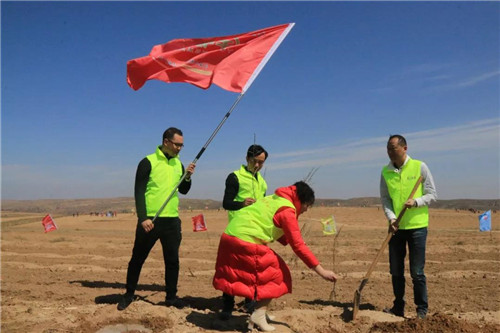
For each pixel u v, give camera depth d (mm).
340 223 26766
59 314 6188
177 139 6359
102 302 6961
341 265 10742
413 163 6059
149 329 5648
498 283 8414
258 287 5211
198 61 6523
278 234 5316
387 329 5445
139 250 6309
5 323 5828
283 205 5211
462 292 7695
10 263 11242
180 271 10195
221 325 5742
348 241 15633
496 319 5887
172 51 6449
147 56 6371
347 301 7102
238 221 5332
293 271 10047
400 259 6230
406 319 5805
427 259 11625
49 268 10578
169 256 6477
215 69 6434
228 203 6258
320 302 7027
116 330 5621
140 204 6191
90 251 14242
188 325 5766
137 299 7078
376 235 18312
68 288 8125
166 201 6160
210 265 11117
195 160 6301
